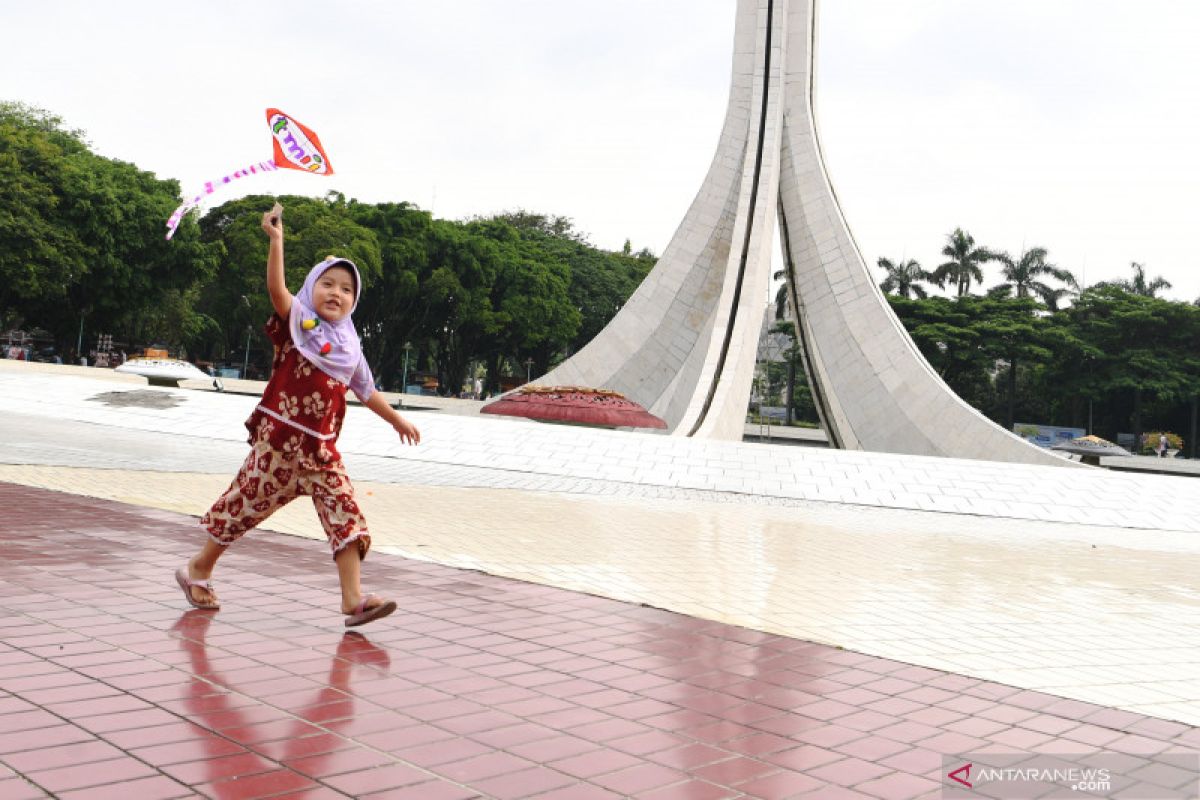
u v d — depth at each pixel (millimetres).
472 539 8023
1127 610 6762
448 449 15445
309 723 3363
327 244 45812
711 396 21875
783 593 6492
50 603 4855
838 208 24469
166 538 6789
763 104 25234
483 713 3586
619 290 63281
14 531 6715
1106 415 58531
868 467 14664
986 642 5379
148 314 45969
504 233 57781
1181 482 14359
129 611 4789
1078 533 11734
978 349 53156
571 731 3438
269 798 2707
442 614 5195
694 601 6008
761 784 3018
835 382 24047
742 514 11312
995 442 20984
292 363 4594
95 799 2635
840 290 24094
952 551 9312
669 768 3119
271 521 8125
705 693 4000
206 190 4094
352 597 4703
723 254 24844
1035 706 4078
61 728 3182
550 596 5809
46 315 44000
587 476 14312
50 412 18406
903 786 3061
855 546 9188
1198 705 4281
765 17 25062
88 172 40125
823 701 3982
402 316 53531
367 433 16281
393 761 3049
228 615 4852
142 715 3346
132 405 18484
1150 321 52156
